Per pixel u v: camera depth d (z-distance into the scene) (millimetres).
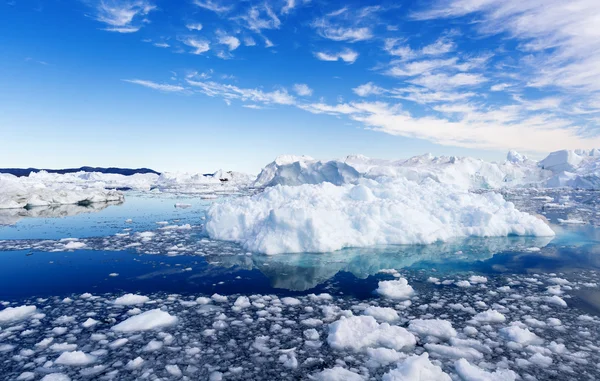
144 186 53219
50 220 18344
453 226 13508
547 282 8172
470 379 4184
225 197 33594
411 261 9961
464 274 8781
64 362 4609
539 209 22594
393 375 4121
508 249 11500
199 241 12469
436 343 5219
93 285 7848
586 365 4602
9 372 4414
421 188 16750
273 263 9648
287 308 6543
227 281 8164
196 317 6141
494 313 6090
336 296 7199
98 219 18781
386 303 6797
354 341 5133
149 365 4586
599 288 7723
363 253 10742
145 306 6637
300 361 4699
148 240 12727
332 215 11867
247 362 4672
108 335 5438
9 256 10422
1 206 23125
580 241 12875
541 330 5648
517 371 4453
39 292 7391
